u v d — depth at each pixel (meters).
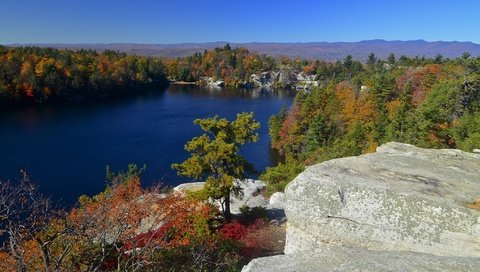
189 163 26.20
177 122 89.75
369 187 8.73
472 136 32.91
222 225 24.69
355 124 61.56
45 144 66.31
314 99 79.19
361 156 11.16
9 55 129.75
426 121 38.19
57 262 10.73
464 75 51.19
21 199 13.04
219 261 15.52
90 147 65.81
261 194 37.34
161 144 69.50
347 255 6.37
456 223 7.89
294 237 9.46
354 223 8.67
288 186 9.64
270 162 67.88
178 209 18.06
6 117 89.88
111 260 12.88
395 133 47.94
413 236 8.15
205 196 24.92
